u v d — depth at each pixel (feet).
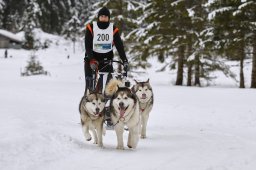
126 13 105.50
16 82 97.09
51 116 33.94
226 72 98.68
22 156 18.75
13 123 27.40
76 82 105.09
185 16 90.99
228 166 18.40
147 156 20.45
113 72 25.91
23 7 267.39
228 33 87.76
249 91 71.56
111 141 25.14
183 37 92.63
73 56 222.69
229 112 42.83
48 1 257.55
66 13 282.56
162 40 95.96
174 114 41.52
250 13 85.25
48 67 169.37
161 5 93.71
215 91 72.18
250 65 146.61
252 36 85.71
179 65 99.14
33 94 60.80
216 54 94.02
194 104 50.83
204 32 90.43
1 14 264.72
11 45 244.01
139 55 99.91
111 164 18.38
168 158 19.99
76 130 27.68
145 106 26.94
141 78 125.29
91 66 24.29
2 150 19.25
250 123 35.63
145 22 98.48
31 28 245.04
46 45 247.70
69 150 21.03
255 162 19.35
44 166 17.46
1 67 160.45
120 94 21.42
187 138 27.07
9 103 44.19
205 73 99.04
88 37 25.53
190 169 17.74
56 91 69.56
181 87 85.35
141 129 27.66
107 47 25.57
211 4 85.71
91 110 22.20
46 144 21.43
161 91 72.74
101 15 25.29
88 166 17.84
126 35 105.09
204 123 35.45
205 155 20.92
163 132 30.07
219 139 26.53
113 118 22.22
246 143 24.93
